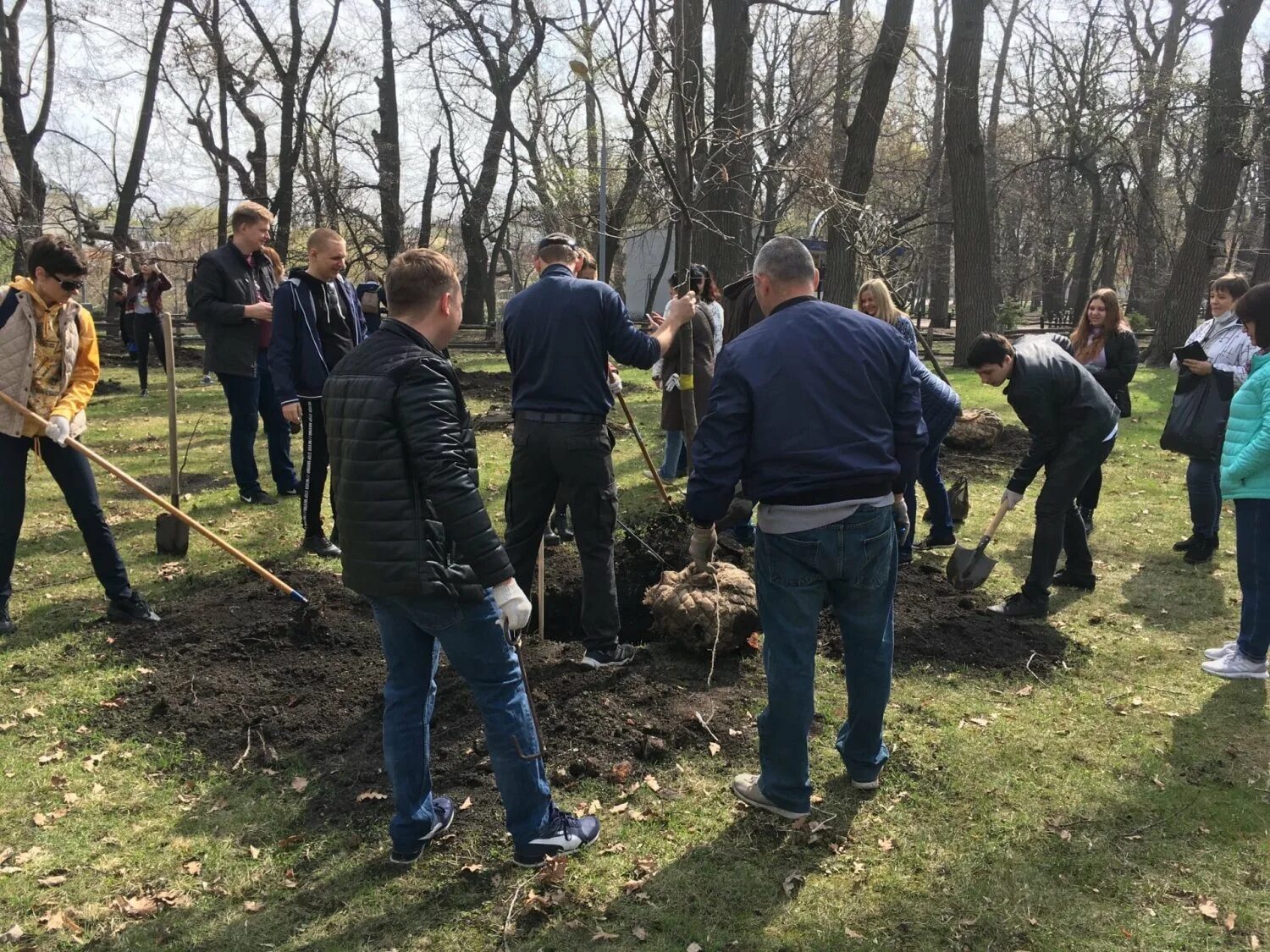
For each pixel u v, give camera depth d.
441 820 3.01
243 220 6.58
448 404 2.49
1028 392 4.60
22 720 3.76
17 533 4.49
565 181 10.77
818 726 3.75
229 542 6.03
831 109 12.87
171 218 27.88
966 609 4.99
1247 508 4.12
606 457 4.10
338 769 3.41
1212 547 5.84
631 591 5.45
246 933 2.62
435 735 3.62
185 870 2.88
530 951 2.54
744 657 4.37
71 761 3.49
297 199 24.55
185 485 7.51
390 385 2.45
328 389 2.59
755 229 15.77
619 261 28.86
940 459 8.57
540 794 2.78
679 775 3.40
